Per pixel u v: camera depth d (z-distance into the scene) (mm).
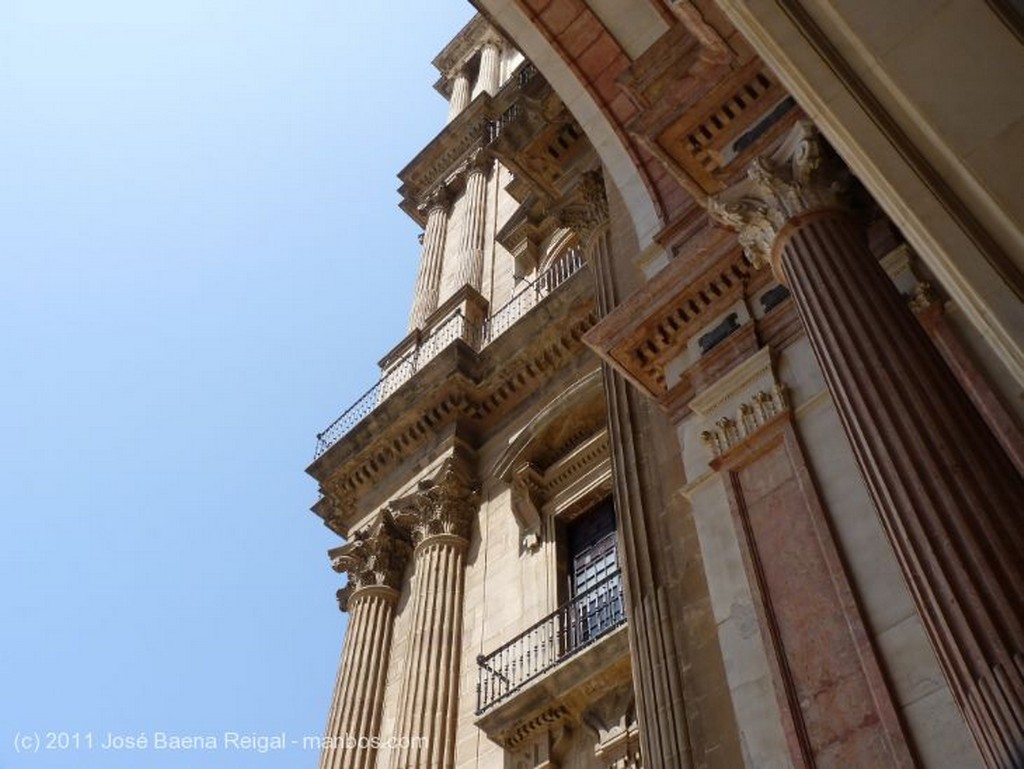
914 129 5395
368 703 15359
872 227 8484
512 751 12422
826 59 5617
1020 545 4895
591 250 15945
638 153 12539
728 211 8305
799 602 7070
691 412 9633
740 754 6988
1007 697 4406
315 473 20953
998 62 5199
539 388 18641
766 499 7938
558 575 14688
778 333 9133
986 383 6855
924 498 5262
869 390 5957
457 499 17609
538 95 21156
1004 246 5098
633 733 11000
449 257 27312
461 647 15047
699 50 10719
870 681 6203
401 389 19969
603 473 15656
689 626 8336
